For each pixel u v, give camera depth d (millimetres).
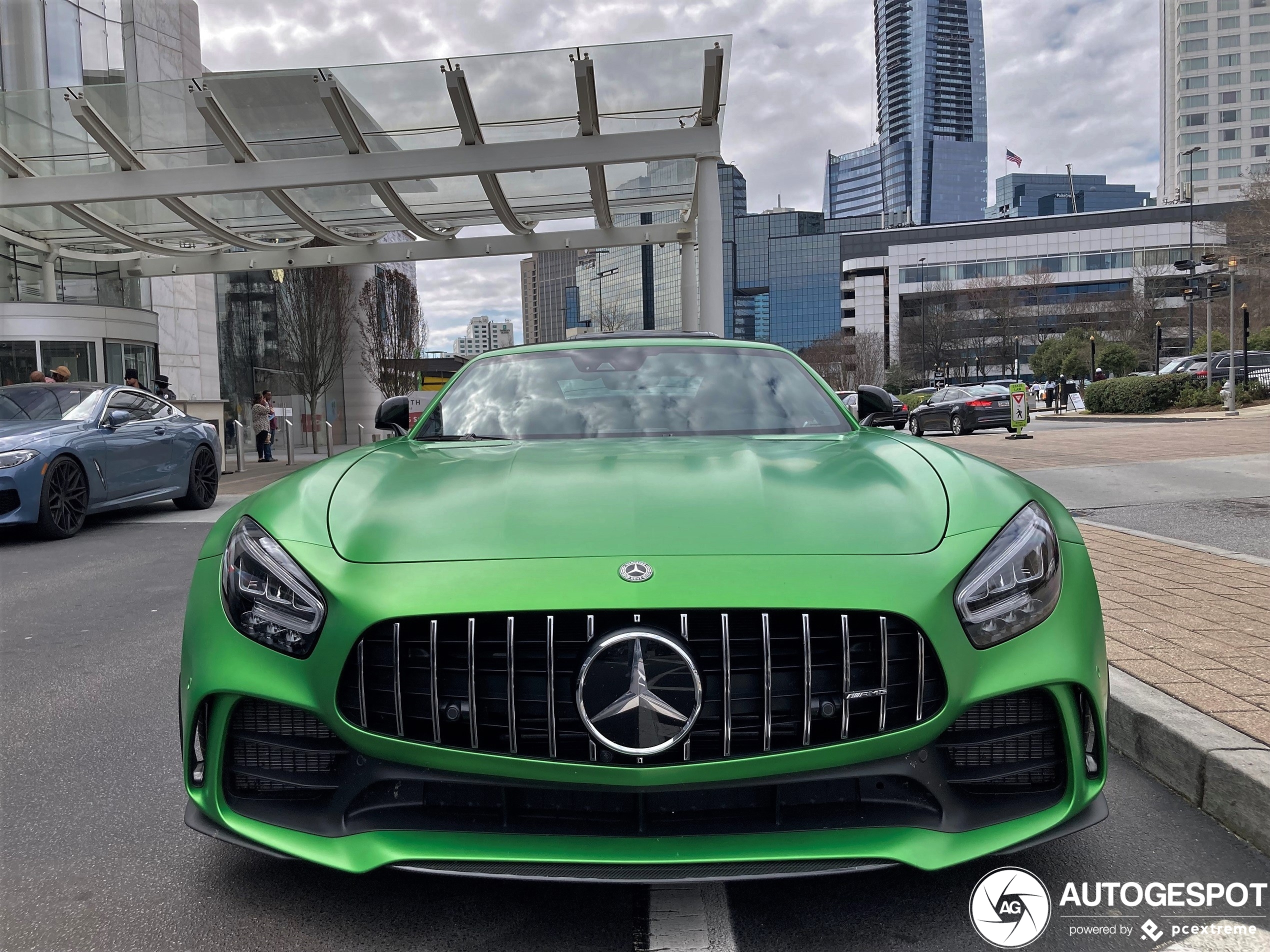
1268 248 36281
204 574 2086
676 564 1819
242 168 12945
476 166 12836
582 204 16172
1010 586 1899
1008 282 79062
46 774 2828
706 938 1853
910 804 1842
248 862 2232
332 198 15188
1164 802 2531
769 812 1812
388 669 1827
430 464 2480
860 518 2004
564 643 1777
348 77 11867
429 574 1846
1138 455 12430
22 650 4305
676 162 14750
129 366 17953
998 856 1940
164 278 21547
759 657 1781
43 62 18797
